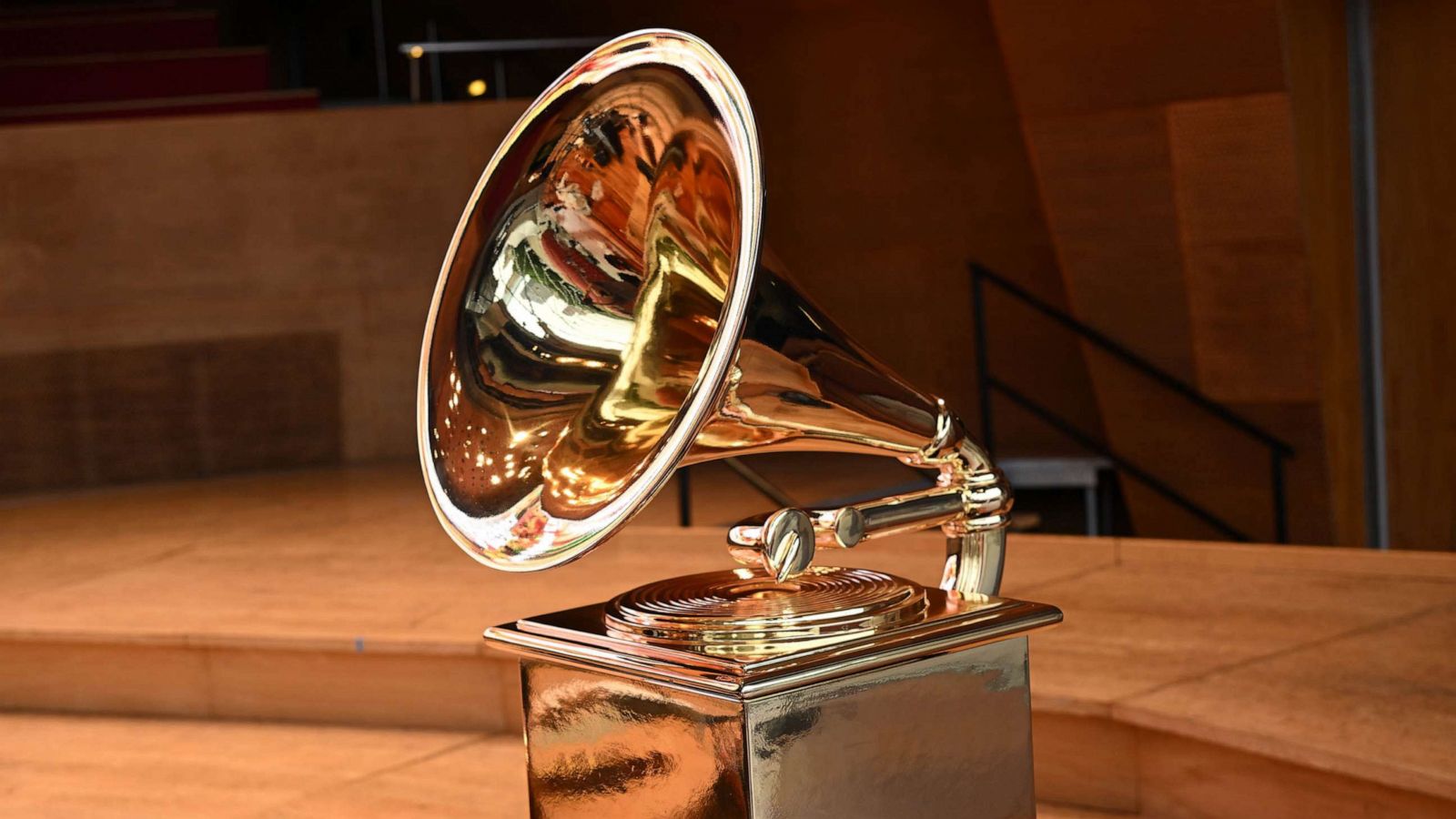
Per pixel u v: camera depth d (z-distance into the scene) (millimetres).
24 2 8273
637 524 4508
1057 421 5984
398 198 5906
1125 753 2289
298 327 5863
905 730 1070
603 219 1225
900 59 6535
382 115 5855
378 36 8328
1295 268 4812
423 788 2617
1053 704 2326
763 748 983
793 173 6945
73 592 3621
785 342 1053
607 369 1217
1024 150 6371
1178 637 2688
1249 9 4359
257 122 5742
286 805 2547
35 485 5547
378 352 5965
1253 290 4965
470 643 2959
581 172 1225
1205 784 2186
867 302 6914
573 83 1211
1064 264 5438
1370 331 5230
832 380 1109
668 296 1209
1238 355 5148
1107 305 5434
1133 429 5676
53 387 5559
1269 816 2102
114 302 5629
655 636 1074
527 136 1259
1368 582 3092
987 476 1274
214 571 3830
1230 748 2131
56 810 2561
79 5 8039
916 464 1264
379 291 5938
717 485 5301
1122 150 4973
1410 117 4988
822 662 998
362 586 3553
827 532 1131
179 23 7547
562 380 1222
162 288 5688
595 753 1115
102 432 5645
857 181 6789
